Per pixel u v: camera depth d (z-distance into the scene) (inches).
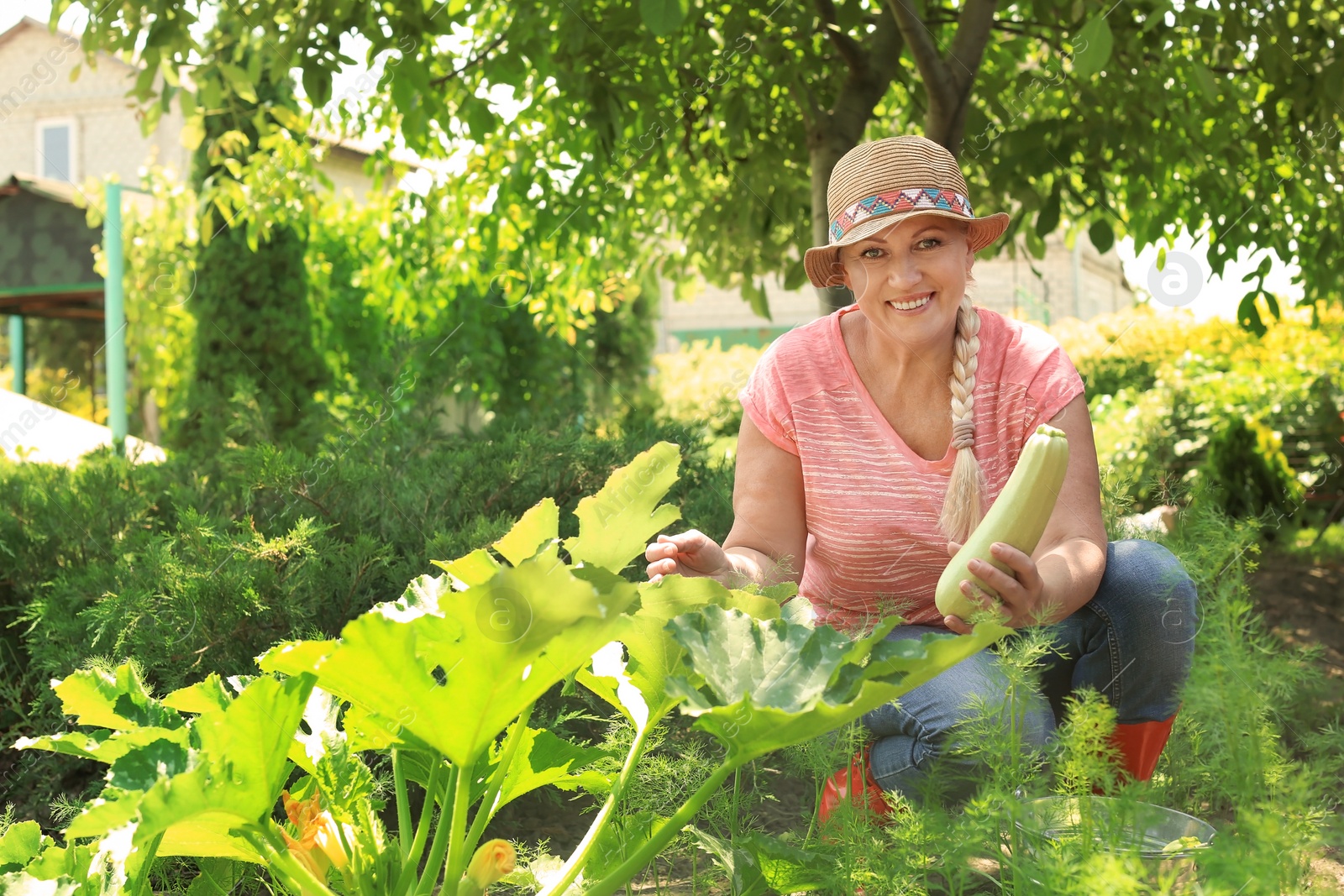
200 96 161.5
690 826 55.7
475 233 241.0
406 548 96.3
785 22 154.8
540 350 428.1
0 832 58.9
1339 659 104.0
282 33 151.6
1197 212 177.8
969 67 149.9
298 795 48.2
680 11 120.1
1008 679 54.4
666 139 183.3
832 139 154.3
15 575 104.6
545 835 77.4
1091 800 45.1
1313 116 158.7
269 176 216.5
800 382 75.4
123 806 35.6
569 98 165.3
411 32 144.6
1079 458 69.2
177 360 384.5
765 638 43.6
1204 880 41.1
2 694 89.0
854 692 40.1
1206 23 146.2
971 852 44.8
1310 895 39.6
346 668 38.2
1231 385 252.7
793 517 77.2
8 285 450.9
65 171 498.0
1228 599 47.5
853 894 47.9
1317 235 181.3
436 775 45.8
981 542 56.9
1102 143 158.4
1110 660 68.6
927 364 72.2
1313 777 41.6
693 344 589.9
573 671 40.6
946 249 67.6
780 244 221.9
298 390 357.1
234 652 79.7
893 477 72.4
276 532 95.1
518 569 35.9
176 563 83.0
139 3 145.9
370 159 225.0
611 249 234.2
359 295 388.8
